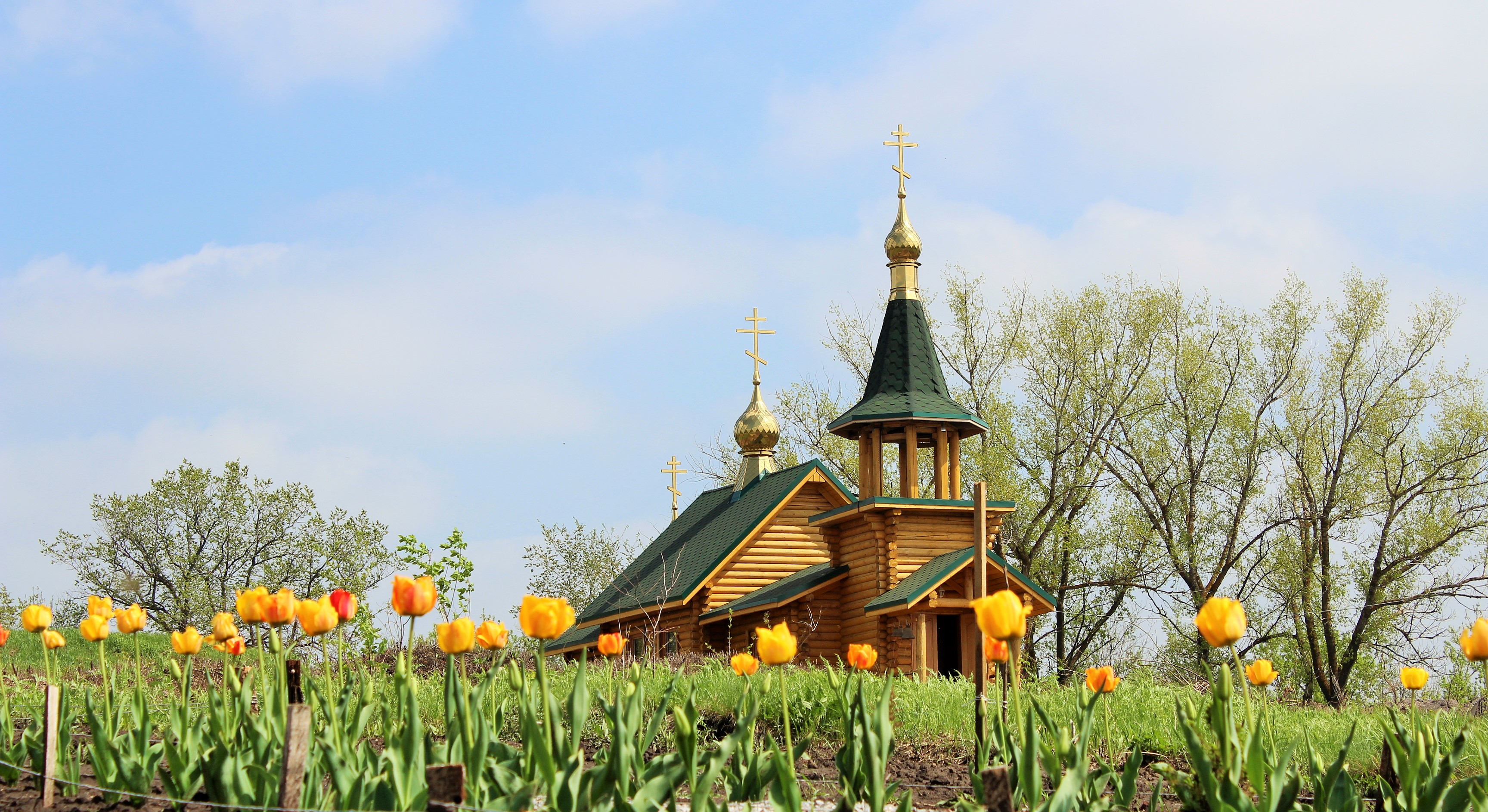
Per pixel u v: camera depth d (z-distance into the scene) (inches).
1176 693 559.8
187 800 303.0
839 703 462.0
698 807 271.9
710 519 1402.6
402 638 772.0
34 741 371.6
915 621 990.4
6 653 874.8
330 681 378.3
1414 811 298.8
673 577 1258.6
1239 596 1508.4
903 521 1053.8
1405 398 1450.5
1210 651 1453.0
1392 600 1409.9
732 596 1202.6
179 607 1501.0
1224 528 1498.5
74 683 594.2
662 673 592.1
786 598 1074.1
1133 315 1547.7
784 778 286.2
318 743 276.5
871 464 1112.8
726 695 523.5
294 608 318.3
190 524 1572.3
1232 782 265.0
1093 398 1530.5
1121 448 1541.6
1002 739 354.0
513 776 277.3
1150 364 1551.4
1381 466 1453.0
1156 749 474.6
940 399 1115.9
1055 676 648.4
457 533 1065.5
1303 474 1441.9
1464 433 1430.9
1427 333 1457.9
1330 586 1430.9
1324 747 486.3
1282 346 1498.5
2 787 355.6
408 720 268.5
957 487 1119.6
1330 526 1456.7
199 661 841.5
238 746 323.3
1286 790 274.7
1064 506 1520.7
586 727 484.1
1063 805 268.8
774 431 1423.5
